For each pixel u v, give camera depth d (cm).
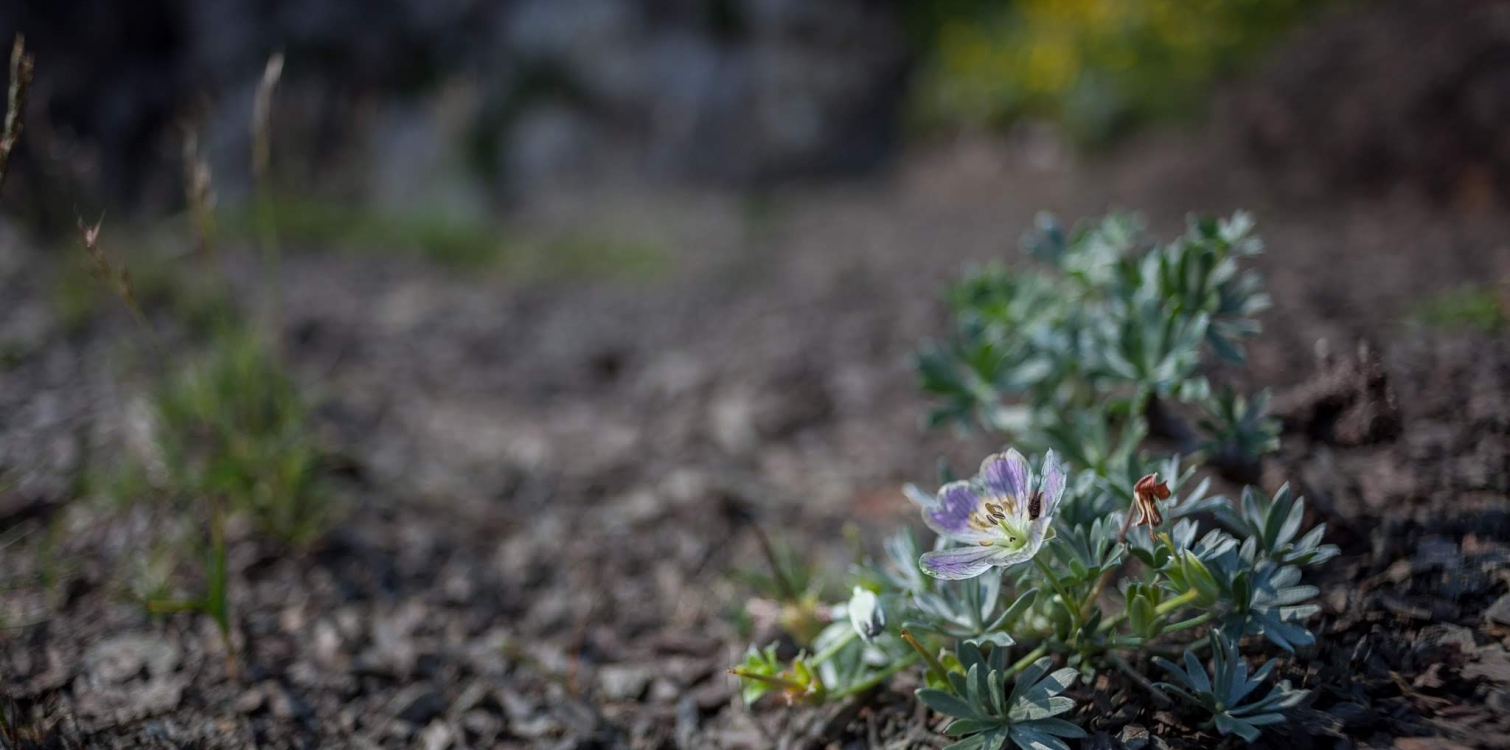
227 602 43
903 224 121
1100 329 39
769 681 37
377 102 148
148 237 95
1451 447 40
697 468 56
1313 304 58
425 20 152
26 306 68
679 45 159
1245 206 93
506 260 111
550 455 58
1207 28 130
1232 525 35
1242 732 32
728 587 45
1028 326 42
